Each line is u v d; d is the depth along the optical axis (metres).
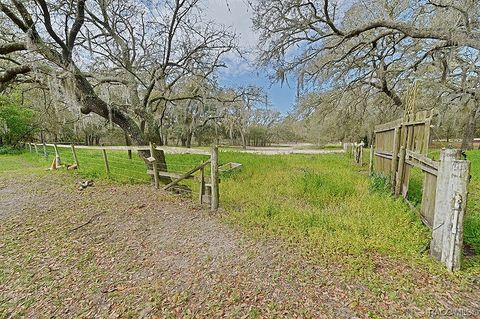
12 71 5.28
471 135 15.62
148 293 2.41
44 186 6.70
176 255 3.08
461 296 2.12
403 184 4.72
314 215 4.01
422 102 12.32
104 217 4.36
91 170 8.38
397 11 7.76
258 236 3.45
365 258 2.77
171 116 17.09
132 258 3.04
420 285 2.28
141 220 4.20
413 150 4.28
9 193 6.14
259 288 2.39
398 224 3.51
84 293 2.44
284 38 8.12
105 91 6.66
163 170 6.41
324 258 2.82
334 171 8.14
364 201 4.57
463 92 10.50
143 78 8.34
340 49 9.38
